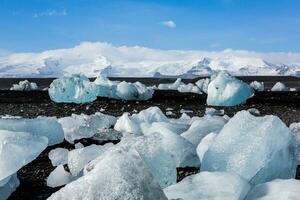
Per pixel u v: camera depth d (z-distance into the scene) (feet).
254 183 11.34
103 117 26.91
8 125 18.25
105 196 8.04
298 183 8.96
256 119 12.72
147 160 11.13
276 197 8.52
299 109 40.60
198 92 63.98
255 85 76.64
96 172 8.41
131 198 8.00
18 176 14.21
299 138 16.43
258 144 11.81
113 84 53.78
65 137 20.90
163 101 49.52
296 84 146.41
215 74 66.18
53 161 16.02
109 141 20.57
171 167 11.53
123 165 8.34
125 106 43.78
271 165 11.58
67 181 13.15
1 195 11.62
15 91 65.05
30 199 11.78
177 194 9.23
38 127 19.42
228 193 9.04
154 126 17.33
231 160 11.87
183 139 15.01
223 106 44.16
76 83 47.80
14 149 11.84
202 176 9.75
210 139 14.92
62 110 39.99
